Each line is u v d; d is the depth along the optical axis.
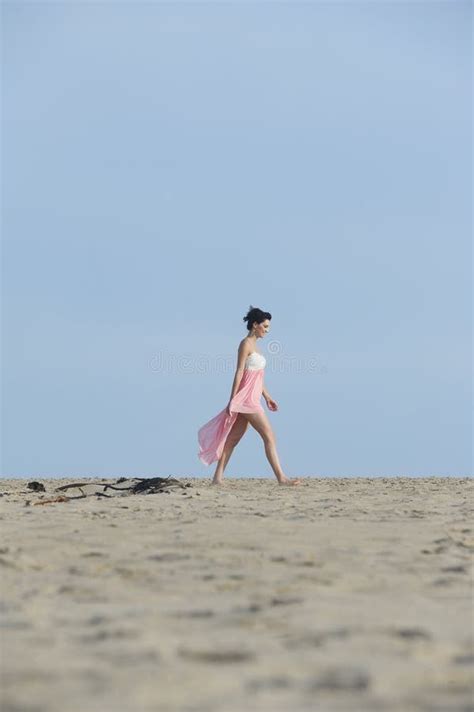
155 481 17.47
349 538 9.92
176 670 4.84
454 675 4.79
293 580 7.58
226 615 6.25
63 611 6.41
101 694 4.41
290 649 5.30
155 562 8.48
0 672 4.82
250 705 4.25
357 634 5.68
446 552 9.07
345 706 4.25
